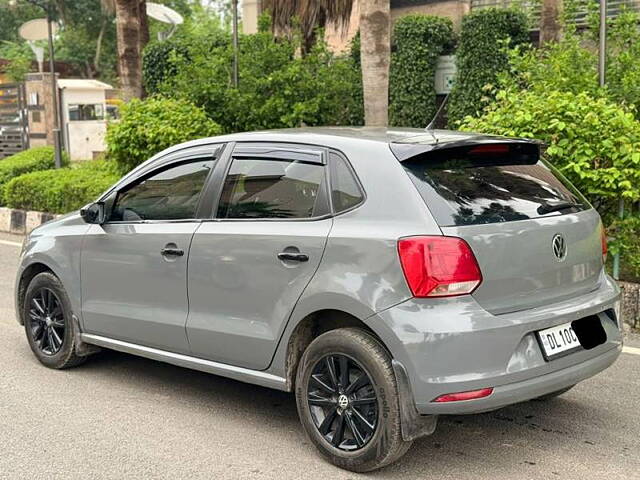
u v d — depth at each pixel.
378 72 10.12
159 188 5.25
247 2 22.73
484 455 4.41
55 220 6.14
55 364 5.94
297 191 4.49
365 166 4.23
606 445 4.53
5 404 5.24
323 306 4.16
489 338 3.80
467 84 15.19
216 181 4.92
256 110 11.58
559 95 7.36
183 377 5.82
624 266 7.16
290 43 12.43
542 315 4.02
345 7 14.02
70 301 5.75
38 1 42.72
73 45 44.06
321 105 11.76
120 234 5.34
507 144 4.43
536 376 3.97
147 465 4.29
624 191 6.63
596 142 6.92
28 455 4.43
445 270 3.82
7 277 9.45
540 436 4.67
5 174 14.58
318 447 4.31
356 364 4.08
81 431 4.77
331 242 4.18
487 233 3.95
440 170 4.18
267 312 4.48
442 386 3.77
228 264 4.65
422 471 4.20
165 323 5.04
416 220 3.95
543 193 4.44
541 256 4.13
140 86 14.71
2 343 6.70
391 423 3.94
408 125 16.45
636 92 8.29
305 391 4.33
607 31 9.47
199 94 11.70
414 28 16.19
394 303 3.90
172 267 4.97
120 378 5.80
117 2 14.36
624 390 5.40
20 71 33.28
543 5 12.88
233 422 4.93
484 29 14.91
